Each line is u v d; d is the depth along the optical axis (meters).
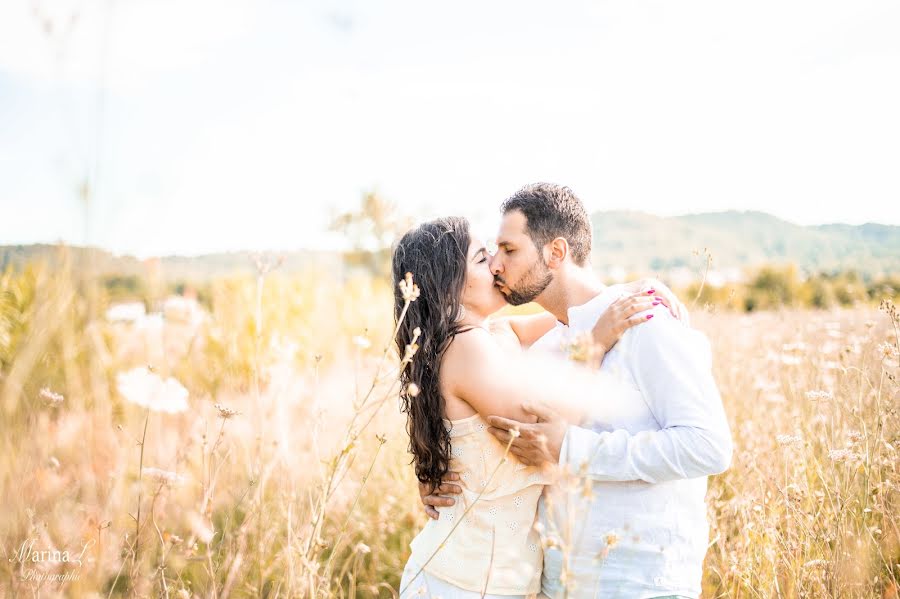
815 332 4.95
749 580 2.26
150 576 1.87
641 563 1.88
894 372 2.81
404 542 2.98
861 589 2.12
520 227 2.21
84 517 2.01
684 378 1.94
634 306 2.04
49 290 1.94
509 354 2.35
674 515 1.94
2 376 1.92
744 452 3.12
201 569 2.38
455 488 2.12
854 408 2.83
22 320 2.41
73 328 2.02
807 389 3.53
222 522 2.56
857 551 2.19
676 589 1.90
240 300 4.78
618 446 1.87
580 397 2.02
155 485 2.17
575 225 2.25
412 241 2.21
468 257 2.21
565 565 1.58
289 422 2.80
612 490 1.91
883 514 2.36
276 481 2.62
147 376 1.86
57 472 2.10
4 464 1.90
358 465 3.15
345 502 2.98
